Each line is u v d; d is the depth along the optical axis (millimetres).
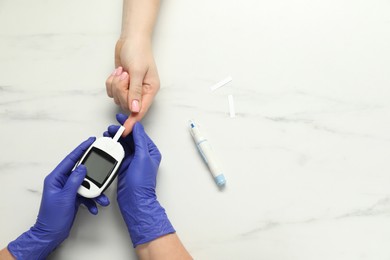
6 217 820
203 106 840
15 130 844
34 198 824
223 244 802
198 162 825
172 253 771
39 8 883
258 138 828
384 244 798
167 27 866
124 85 791
